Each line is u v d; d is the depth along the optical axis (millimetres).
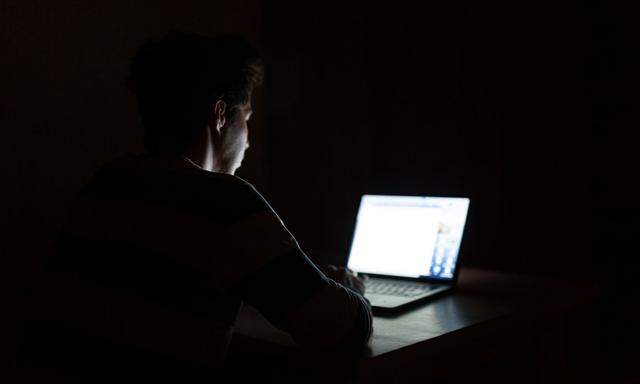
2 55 1417
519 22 1646
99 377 811
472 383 1466
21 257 1456
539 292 1340
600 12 1503
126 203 849
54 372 871
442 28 1803
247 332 1021
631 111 1454
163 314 781
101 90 1604
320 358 893
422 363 1295
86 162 1575
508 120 1675
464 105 1762
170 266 792
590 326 1527
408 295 1257
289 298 802
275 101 2107
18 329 1454
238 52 974
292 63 2076
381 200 1605
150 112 932
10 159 1433
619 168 1478
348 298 875
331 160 2029
